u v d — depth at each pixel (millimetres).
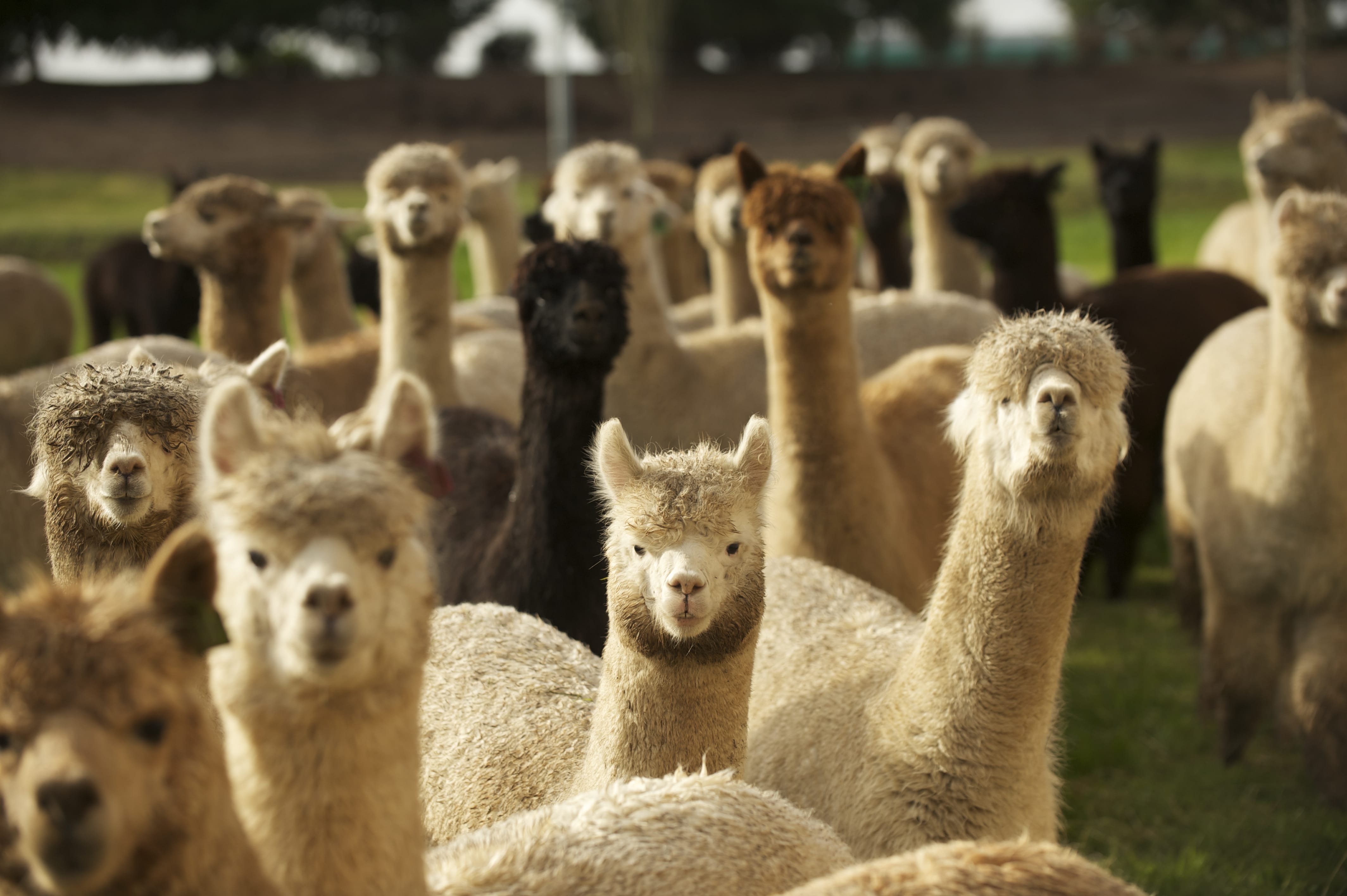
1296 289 6926
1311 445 7055
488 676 5594
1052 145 49031
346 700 3139
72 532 4543
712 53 74812
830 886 3314
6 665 2729
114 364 4941
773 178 7641
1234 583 7523
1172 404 9086
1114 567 10531
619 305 6957
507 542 7023
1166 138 50000
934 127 13578
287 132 59125
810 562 6805
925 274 13719
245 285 10008
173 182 15344
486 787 5066
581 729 5203
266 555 3061
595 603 6820
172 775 2859
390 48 74125
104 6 66125
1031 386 4551
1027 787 4793
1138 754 7688
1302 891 6109
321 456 3189
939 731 4797
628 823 3877
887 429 8398
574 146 51188
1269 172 11383
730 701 4695
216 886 2953
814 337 7324
